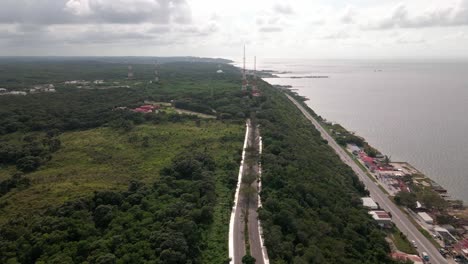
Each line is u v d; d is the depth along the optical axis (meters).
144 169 138.38
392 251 116.31
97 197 108.38
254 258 85.56
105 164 145.88
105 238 88.62
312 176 145.50
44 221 93.19
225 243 92.75
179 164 134.88
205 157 144.75
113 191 111.62
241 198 118.81
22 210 103.12
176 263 80.06
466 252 118.75
